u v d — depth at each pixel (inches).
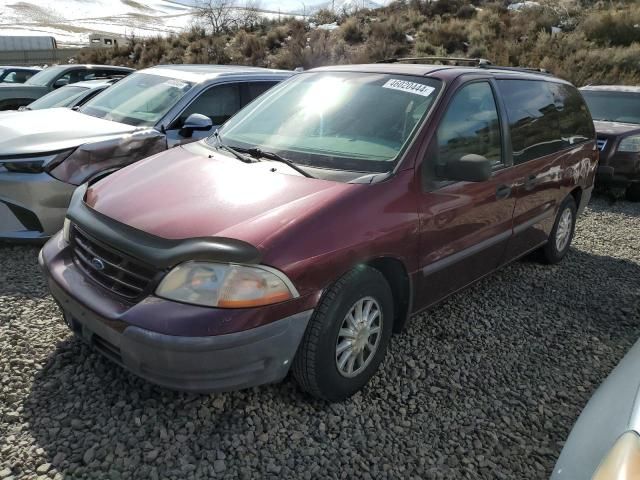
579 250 243.0
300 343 110.7
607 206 331.6
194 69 271.9
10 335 138.6
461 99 147.4
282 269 102.3
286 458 106.4
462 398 130.4
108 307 105.3
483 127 155.4
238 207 112.0
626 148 326.3
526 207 176.2
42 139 196.7
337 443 111.8
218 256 99.4
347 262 112.0
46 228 191.2
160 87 253.3
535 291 193.6
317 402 122.5
